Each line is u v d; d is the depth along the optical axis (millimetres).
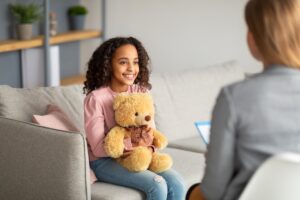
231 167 1330
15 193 2219
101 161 2229
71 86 2717
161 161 2223
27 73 3912
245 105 1298
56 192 2078
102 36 4445
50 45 4016
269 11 1305
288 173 1187
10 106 2398
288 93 1314
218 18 4246
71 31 4402
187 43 4422
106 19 4668
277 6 1301
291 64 1324
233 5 4156
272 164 1195
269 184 1225
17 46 3553
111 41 2357
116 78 2338
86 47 4719
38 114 2453
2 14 3719
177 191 2197
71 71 4637
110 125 2242
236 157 1344
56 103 2547
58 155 2051
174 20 4426
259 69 4160
